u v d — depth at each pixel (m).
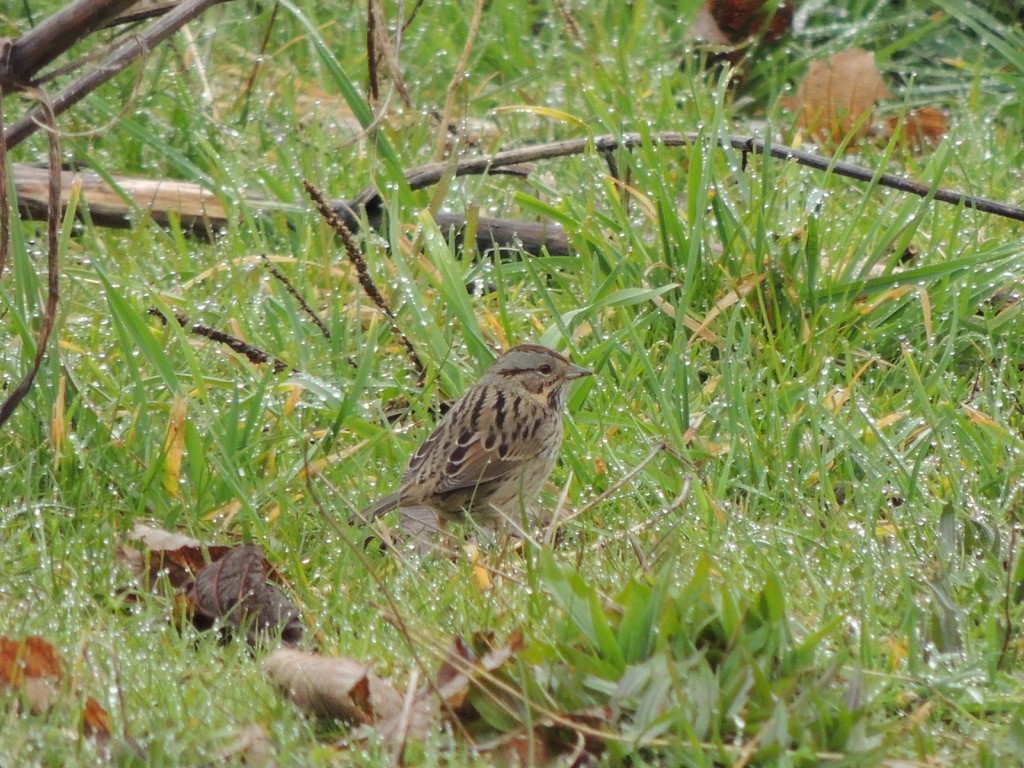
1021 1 17.08
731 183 13.28
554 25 16.47
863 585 7.86
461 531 9.82
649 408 10.48
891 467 9.66
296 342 10.84
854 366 11.06
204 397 9.84
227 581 8.22
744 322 11.20
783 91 15.57
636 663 6.57
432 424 10.55
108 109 13.78
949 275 11.23
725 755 5.99
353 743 6.39
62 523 8.94
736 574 8.20
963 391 10.68
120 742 6.18
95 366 10.11
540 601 7.68
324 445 9.94
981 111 15.45
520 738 6.36
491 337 11.45
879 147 15.29
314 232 12.54
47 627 7.42
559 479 10.51
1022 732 6.34
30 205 12.45
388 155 12.51
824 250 12.14
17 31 14.65
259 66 14.62
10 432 9.76
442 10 16.70
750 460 9.81
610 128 12.51
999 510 8.98
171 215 12.29
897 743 6.47
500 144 13.80
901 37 17.06
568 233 12.09
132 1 7.50
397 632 7.47
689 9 16.94
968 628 7.49
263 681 6.98
